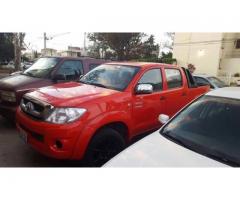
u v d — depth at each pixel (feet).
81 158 10.27
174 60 96.37
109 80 13.66
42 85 17.16
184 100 16.87
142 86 12.74
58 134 9.78
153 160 7.19
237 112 8.83
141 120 13.33
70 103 10.32
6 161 12.25
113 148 11.32
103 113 10.83
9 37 128.98
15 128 17.46
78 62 20.11
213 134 8.45
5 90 16.49
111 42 105.50
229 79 79.30
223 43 84.23
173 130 8.96
